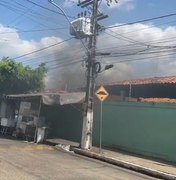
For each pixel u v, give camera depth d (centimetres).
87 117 1977
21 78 3391
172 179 1336
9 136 2519
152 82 2731
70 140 2375
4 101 3047
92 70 2016
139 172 1452
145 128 1875
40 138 2220
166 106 1770
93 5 2002
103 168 1423
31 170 1191
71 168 1323
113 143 2072
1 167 1199
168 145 1734
